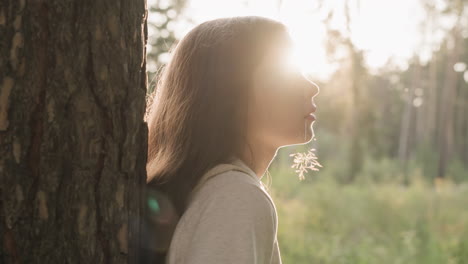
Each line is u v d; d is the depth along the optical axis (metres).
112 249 1.02
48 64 0.97
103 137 1.01
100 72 1.00
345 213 10.38
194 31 1.24
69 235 0.98
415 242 7.84
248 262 0.93
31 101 0.96
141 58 1.09
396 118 46.38
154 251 1.13
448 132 35.97
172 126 1.20
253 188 1.01
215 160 1.13
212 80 1.16
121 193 1.03
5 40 0.96
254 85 1.16
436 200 11.95
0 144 0.95
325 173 16.56
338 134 27.69
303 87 1.21
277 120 1.18
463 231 8.98
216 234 0.95
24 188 0.96
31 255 0.97
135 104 1.06
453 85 36.66
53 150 0.97
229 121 1.15
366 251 7.41
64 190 0.98
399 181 16.67
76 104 0.99
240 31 1.19
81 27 0.99
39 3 0.97
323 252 7.26
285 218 9.59
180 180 1.15
